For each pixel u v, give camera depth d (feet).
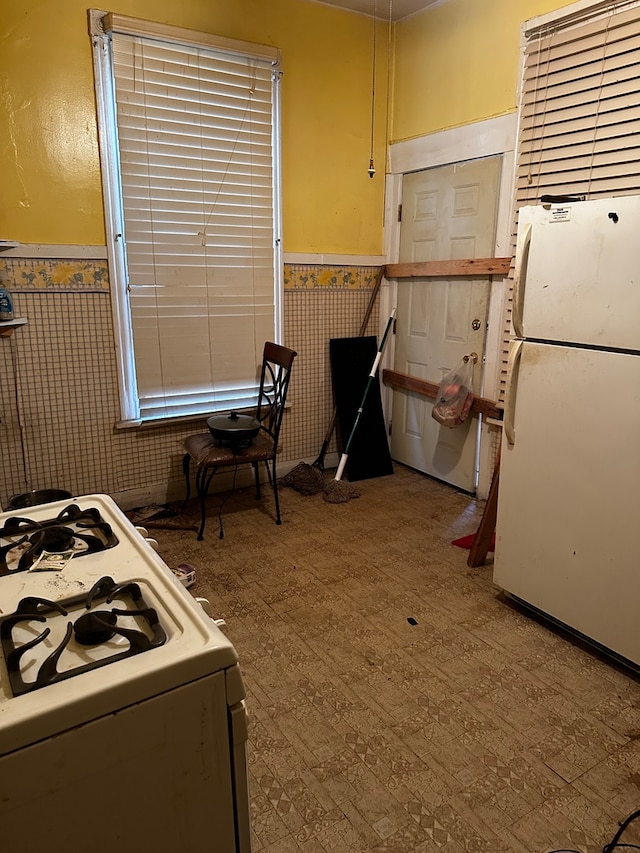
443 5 10.57
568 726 5.78
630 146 7.89
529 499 7.20
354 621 7.47
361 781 5.14
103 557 3.40
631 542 6.13
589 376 6.28
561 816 4.82
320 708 5.99
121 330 9.91
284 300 11.59
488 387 10.89
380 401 13.11
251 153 10.55
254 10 10.05
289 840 4.60
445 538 9.82
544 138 9.04
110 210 9.41
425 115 11.39
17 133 8.52
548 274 6.59
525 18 9.16
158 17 9.19
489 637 7.18
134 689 2.34
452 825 4.74
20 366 9.13
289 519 10.51
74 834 2.35
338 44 11.16
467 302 11.09
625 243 5.77
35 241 8.93
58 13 8.46
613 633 6.45
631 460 6.01
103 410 9.99
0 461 9.27
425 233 11.85
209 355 10.89
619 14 7.77
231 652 2.57
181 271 10.28
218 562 8.93
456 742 5.57
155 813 2.54
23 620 2.79
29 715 2.13
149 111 9.41
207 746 2.61
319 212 11.71
